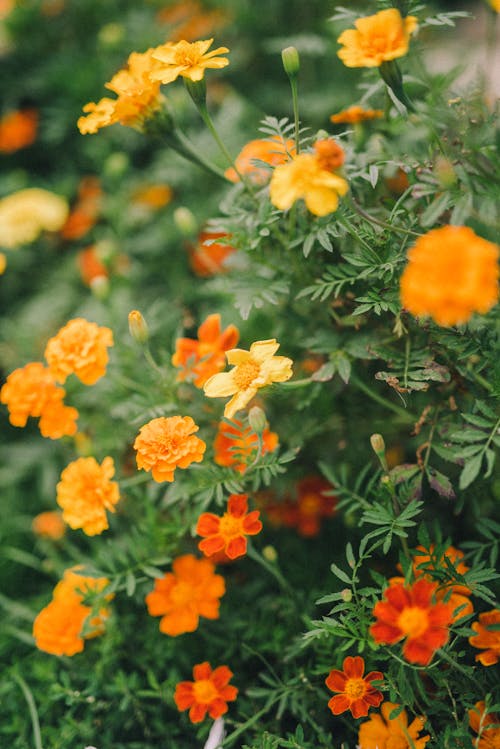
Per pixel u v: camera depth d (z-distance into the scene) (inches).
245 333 31.6
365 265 24.5
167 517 29.5
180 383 27.4
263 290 26.5
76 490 26.5
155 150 40.7
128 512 30.0
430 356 24.9
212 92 39.8
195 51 25.0
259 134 36.4
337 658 25.4
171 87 39.8
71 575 28.4
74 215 38.7
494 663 24.2
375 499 26.4
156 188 37.8
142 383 30.0
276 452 25.2
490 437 23.1
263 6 40.3
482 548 24.6
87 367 26.8
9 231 34.7
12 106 43.3
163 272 36.9
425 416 25.5
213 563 28.7
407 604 22.3
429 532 27.5
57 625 27.7
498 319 23.9
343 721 26.0
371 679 24.0
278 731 26.1
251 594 28.5
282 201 22.5
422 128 26.0
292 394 28.2
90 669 28.4
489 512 26.7
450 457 24.9
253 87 40.6
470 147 25.1
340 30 35.4
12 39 43.9
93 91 41.0
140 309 35.0
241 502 25.3
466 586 23.7
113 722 27.5
